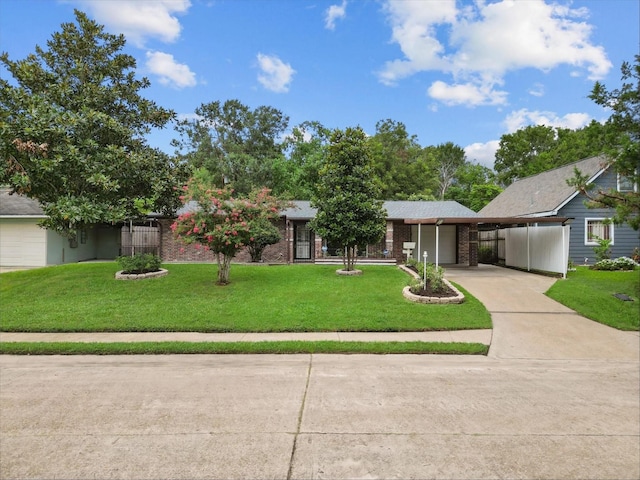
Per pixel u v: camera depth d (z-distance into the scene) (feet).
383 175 126.82
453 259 66.49
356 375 17.28
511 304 32.32
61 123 31.89
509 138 150.51
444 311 28.81
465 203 128.77
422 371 17.93
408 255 52.06
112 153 35.17
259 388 15.61
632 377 17.46
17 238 57.26
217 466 9.95
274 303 30.94
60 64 40.01
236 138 129.49
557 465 10.14
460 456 10.51
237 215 35.81
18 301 32.04
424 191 130.41
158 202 41.14
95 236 69.41
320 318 27.04
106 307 29.89
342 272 43.19
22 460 10.23
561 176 70.79
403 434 11.75
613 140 32.24
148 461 10.18
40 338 23.63
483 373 17.78
